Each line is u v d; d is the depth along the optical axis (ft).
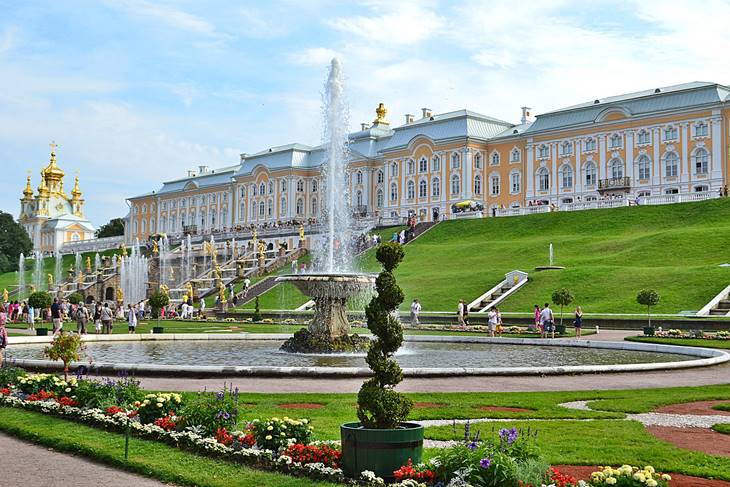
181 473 32.68
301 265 241.55
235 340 118.01
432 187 341.00
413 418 46.39
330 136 118.11
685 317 123.95
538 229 236.43
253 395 54.80
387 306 33.35
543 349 100.22
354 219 308.40
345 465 31.65
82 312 125.90
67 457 36.94
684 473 33.58
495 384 63.67
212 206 458.09
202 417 38.17
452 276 183.32
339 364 78.18
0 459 36.35
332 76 119.65
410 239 254.68
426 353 94.22
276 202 411.34
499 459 28.19
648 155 275.18
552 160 305.32
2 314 77.92
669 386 63.00
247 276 235.61
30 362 70.03
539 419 46.62
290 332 133.18
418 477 29.25
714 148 258.57
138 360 82.43
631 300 144.36
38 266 342.23
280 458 33.06
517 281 167.73
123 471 34.12
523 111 358.64
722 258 165.99
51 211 531.50
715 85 262.67
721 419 47.19
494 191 328.70
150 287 275.39
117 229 573.74
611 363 81.41
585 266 172.24
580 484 28.35
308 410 48.14
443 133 337.72
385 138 386.32
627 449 37.65
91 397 45.96
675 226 209.87
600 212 236.02
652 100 276.82
